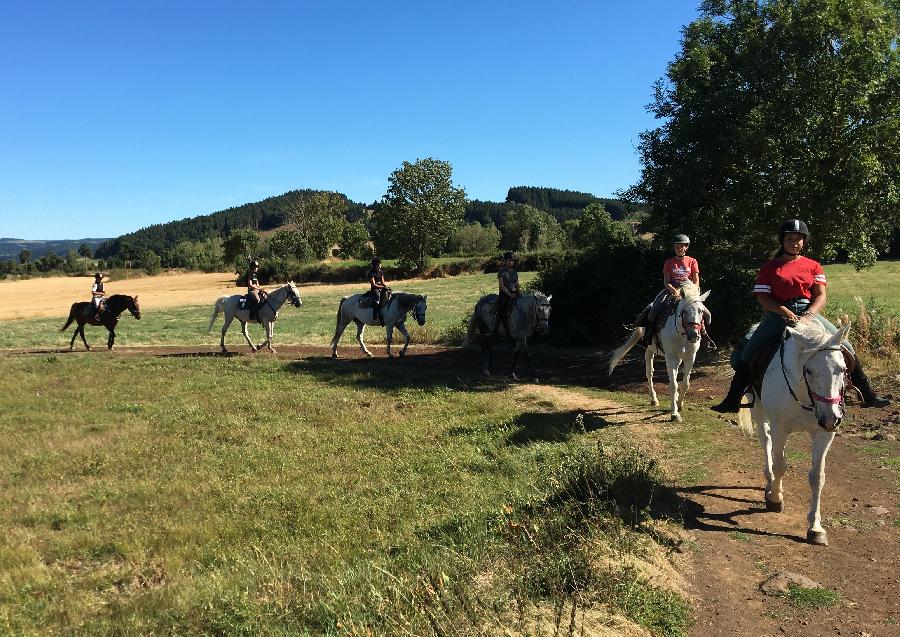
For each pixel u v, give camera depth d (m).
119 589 4.79
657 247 17.42
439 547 5.05
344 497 6.46
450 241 105.31
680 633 3.98
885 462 7.16
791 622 4.12
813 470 5.26
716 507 6.13
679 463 7.54
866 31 12.69
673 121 15.24
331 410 10.63
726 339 15.36
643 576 4.56
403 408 10.90
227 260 95.88
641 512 5.75
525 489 6.42
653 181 15.69
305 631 3.83
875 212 13.95
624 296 17.50
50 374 15.23
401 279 71.94
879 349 12.12
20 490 6.89
